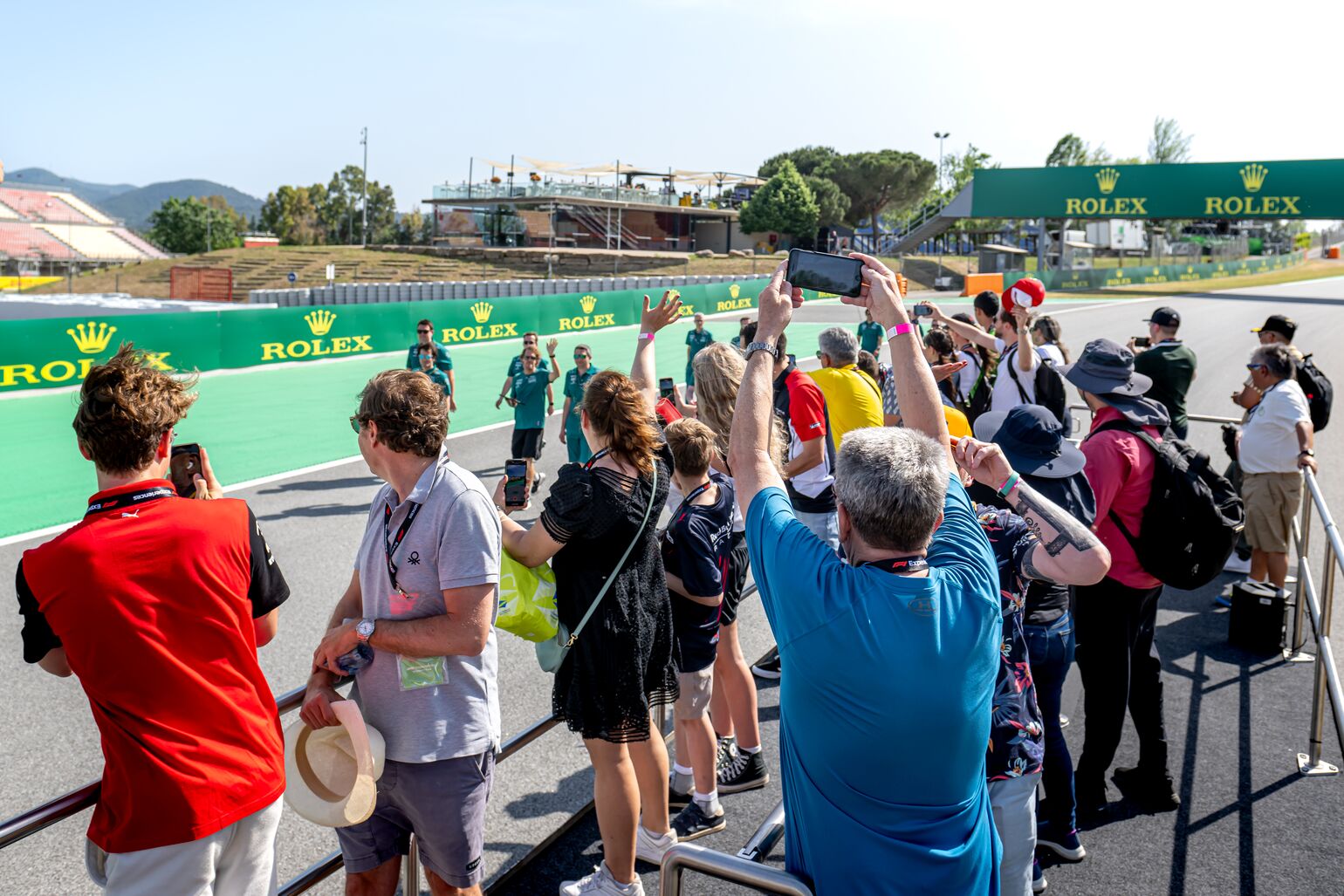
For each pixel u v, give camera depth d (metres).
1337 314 37.72
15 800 4.12
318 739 2.51
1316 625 4.35
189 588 1.98
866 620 1.78
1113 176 52.25
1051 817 3.47
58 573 1.90
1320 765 4.09
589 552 3.00
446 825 2.54
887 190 82.00
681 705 3.63
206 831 1.97
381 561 2.53
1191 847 3.56
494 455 12.32
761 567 1.95
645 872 3.41
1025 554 2.73
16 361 17.02
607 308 32.38
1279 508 5.51
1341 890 3.29
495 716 2.66
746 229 72.94
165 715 1.95
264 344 21.44
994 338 7.55
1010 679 2.74
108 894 1.99
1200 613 6.03
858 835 1.84
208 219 113.75
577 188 67.81
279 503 9.65
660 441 3.14
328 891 3.50
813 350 24.45
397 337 24.70
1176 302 45.41
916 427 2.21
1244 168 48.62
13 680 5.38
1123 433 3.57
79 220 117.75
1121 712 3.67
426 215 125.12
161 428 2.03
